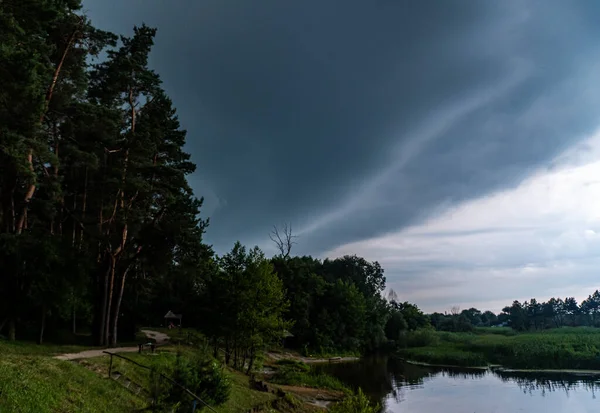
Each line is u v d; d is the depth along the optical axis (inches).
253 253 1550.2
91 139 1288.1
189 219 1395.2
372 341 4042.8
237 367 1498.5
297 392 1416.1
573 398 1494.8
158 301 2610.7
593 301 7554.1
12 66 786.8
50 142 1279.5
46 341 1251.8
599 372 2108.8
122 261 1477.6
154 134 1418.6
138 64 1406.3
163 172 1347.2
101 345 1289.4
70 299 1222.9
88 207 1537.9
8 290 1103.6
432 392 1648.6
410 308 5290.4
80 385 613.6
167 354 1039.6
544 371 2196.1
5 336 1107.9
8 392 461.4
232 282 1498.5
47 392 517.7
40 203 1237.7
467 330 5659.5
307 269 3779.5
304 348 3147.1
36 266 1123.3
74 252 1244.5
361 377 2089.1
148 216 1509.6
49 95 1138.0
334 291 3727.9
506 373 2174.0
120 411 606.9
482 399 1499.8
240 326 1445.6
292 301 3324.3
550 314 6993.1
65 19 1187.3
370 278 5064.0
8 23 772.6
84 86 1288.1
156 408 623.2
